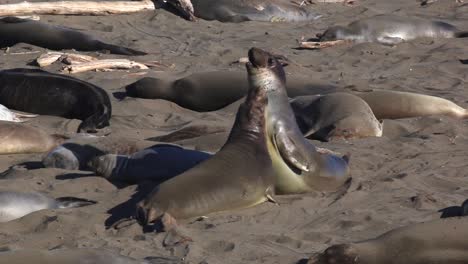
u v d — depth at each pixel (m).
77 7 65.50
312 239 26.47
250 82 29.91
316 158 30.67
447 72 52.25
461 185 31.73
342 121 38.69
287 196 30.36
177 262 24.23
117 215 28.58
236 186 28.25
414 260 21.88
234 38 62.44
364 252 22.22
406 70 53.22
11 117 42.97
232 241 26.08
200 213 27.78
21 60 55.09
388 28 61.12
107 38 61.06
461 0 73.19
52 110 44.66
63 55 53.81
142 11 67.56
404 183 31.75
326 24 68.00
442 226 22.38
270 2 69.12
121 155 32.31
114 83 49.66
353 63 55.41
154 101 46.41
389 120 41.19
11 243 26.22
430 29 61.94
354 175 32.75
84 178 31.81
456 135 39.06
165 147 32.50
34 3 64.38
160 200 27.44
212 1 68.81
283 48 59.44
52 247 25.98
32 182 31.56
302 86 45.34
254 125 29.44
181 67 53.84
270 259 24.88
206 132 37.47
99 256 20.95
